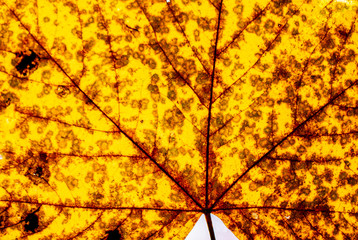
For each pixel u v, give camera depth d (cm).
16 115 27
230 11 27
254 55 28
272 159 28
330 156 28
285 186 28
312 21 27
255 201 28
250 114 28
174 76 27
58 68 27
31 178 27
